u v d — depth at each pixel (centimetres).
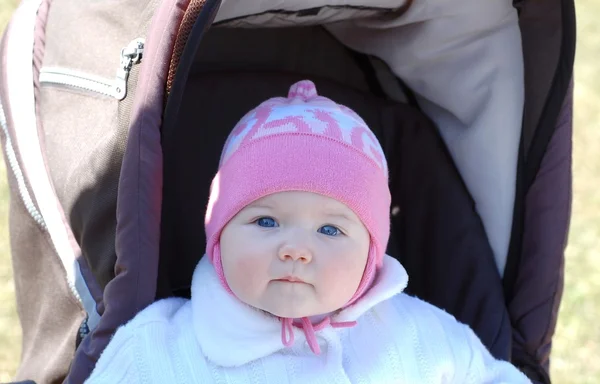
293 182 166
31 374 211
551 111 209
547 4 204
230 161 175
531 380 212
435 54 213
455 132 224
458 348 187
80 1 217
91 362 173
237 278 167
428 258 226
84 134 196
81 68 202
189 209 219
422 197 228
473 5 203
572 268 366
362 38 227
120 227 169
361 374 177
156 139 169
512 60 211
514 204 216
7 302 318
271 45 235
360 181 170
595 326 334
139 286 168
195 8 167
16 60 220
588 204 414
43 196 204
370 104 233
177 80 168
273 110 177
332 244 166
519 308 216
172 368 170
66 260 200
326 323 176
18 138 212
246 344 171
